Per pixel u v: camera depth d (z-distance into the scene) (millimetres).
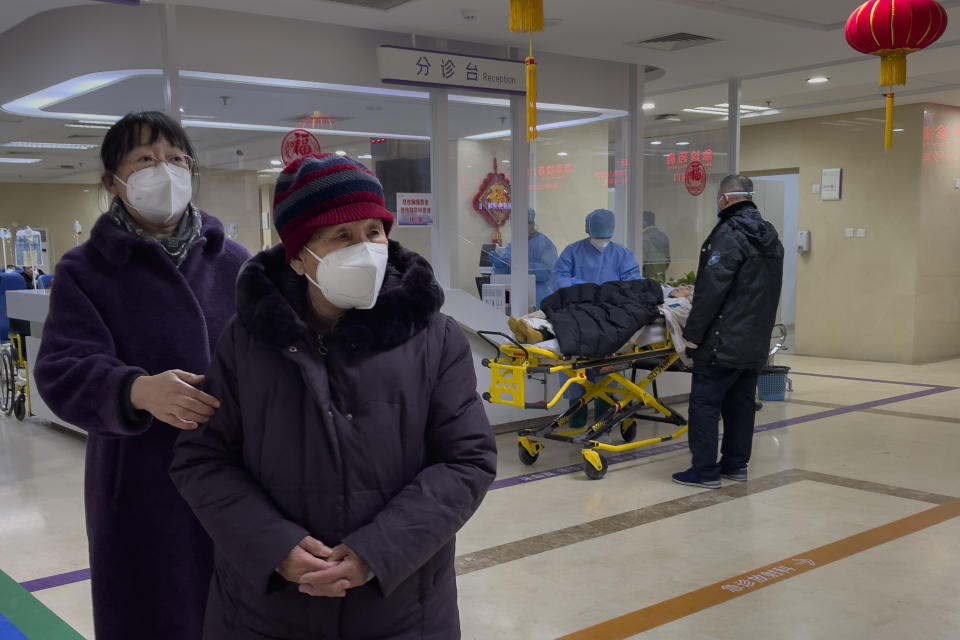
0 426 6594
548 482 4777
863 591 3150
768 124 10516
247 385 1292
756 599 3094
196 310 1673
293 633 1252
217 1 4734
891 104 4598
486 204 6102
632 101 6980
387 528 1200
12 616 3068
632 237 7016
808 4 5371
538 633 2848
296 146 5352
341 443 1252
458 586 3270
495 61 5930
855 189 9773
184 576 1634
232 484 1271
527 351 4727
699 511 4176
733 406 4711
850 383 8180
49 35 5461
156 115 1646
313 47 5309
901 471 4879
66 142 9008
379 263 1263
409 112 5773
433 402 1343
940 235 9586
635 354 4945
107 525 1601
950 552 3549
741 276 4340
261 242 5266
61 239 13719
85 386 1439
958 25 5852
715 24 5723
